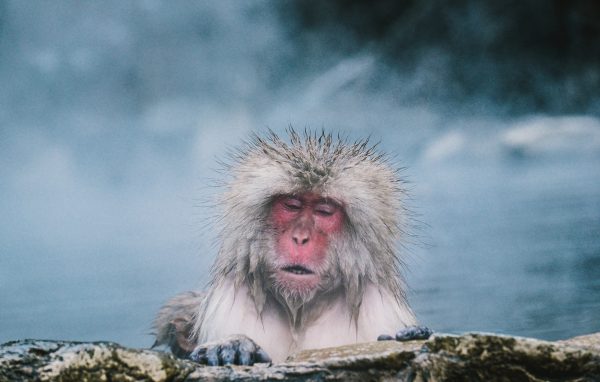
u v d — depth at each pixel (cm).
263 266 521
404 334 419
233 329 510
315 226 521
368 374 375
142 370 368
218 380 374
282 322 526
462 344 365
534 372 361
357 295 523
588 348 364
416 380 372
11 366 362
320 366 377
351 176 523
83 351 367
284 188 519
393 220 545
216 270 539
